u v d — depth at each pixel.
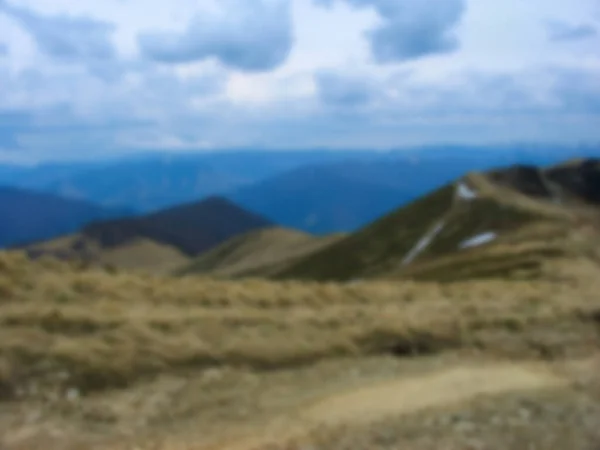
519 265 58.28
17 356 14.24
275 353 17.69
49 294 20.34
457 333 21.95
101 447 10.91
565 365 18.47
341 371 17.03
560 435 10.96
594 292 36.53
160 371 15.43
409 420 11.83
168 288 24.28
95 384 14.16
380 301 28.66
